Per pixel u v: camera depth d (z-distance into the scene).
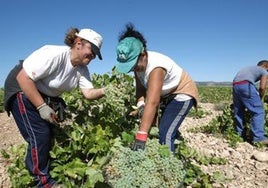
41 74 1.50
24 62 1.50
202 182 1.82
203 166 2.32
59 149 1.67
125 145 1.67
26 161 1.65
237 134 3.14
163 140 1.70
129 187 1.45
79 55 1.56
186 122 4.02
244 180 2.13
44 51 1.50
